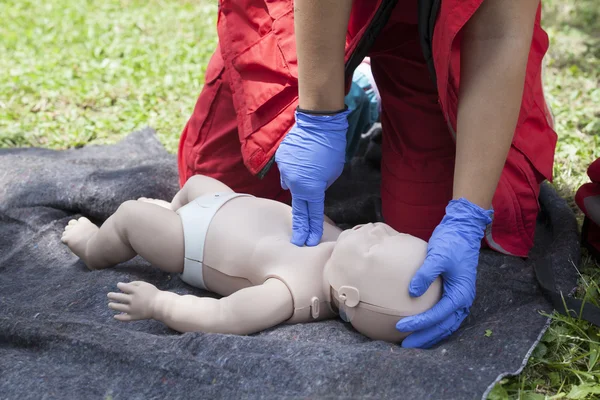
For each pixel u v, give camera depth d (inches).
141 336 84.2
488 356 81.0
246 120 106.3
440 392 73.2
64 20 263.6
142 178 124.8
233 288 94.8
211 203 98.3
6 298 97.0
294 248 91.4
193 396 75.1
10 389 76.5
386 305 81.7
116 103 185.8
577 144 150.5
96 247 101.2
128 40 241.4
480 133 84.4
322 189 91.3
